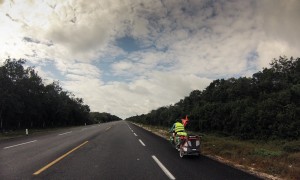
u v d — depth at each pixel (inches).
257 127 1099.3
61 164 428.1
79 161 458.0
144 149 635.5
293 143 753.6
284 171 389.7
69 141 818.2
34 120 2561.5
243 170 400.8
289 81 1471.5
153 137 1036.5
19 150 600.1
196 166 425.7
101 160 470.6
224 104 1443.2
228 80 1894.7
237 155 538.0
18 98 1841.8
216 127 1432.1
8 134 1264.8
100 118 7116.1
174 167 414.3
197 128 1594.5
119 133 1229.1
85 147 661.9
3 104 1712.6
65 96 3659.0
